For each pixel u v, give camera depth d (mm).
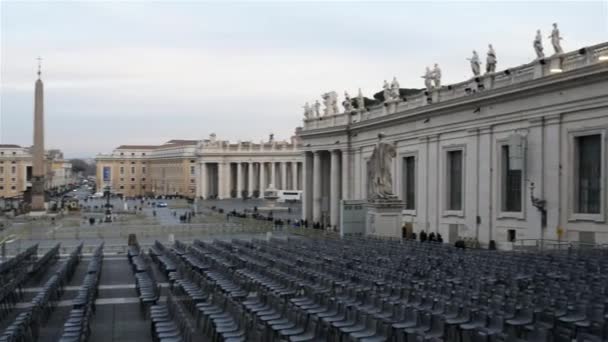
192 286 26125
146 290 25812
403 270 27812
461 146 57031
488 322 16453
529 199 48125
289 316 18125
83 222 89188
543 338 14422
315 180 88500
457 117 57375
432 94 61781
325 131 84312
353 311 17469
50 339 20906
